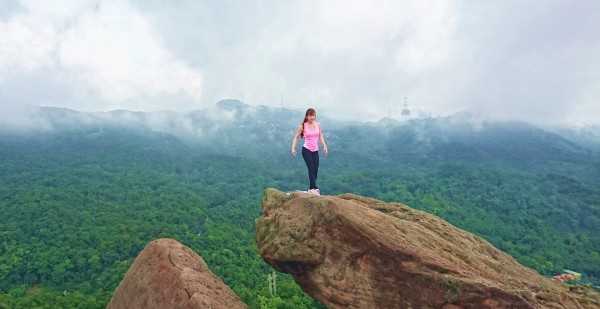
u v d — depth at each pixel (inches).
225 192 5639.8
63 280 2502.5
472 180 5733.3
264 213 497.4
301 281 412.2
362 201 498.6
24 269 2551.7
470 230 4160.9
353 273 356.2
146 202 4266.7
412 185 5644.7
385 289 338.6
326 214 374.9
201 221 3863.2
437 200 5093.5
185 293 371.9
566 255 3528.5
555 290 343.3
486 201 5039.4
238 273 2357.3
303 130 546.9
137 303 410.3
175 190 5123.0
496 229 4197.8
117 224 3371.1
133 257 2876.5
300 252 386.6
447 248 366.9
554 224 4384.8
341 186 6033.5
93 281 2482.8
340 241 364.8
